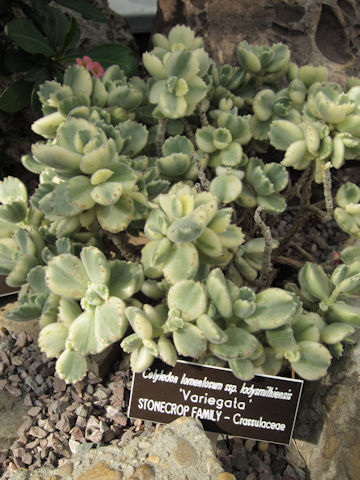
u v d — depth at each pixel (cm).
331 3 65
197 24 69
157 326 35
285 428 39
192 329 34
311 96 43
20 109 61
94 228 44
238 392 39
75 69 46
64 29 61
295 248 55
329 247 62
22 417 44
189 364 38
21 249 39
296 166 42
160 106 46
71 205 34
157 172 42
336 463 38
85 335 34
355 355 40
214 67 54
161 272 36
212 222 35
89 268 33
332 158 40
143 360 34
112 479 35
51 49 58
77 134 34
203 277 39
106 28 80
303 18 65
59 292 34
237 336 34
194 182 54
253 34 67
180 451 37
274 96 50
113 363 48
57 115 45
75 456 38
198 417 39
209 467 36
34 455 42
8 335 51
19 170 70
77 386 46
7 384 47
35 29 57
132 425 44
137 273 35
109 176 35
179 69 46
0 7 62
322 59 66
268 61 52
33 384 47
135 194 37
